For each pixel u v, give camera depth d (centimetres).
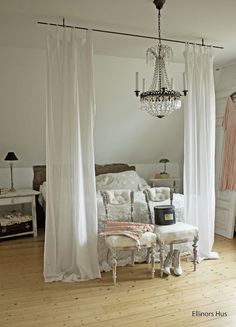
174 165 589
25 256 360
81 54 293
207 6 250
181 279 291
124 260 326
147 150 545
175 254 309
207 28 298
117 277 297
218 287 273
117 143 509
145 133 509
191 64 336
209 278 292
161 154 563
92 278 295
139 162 563
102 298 256
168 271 301
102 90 415
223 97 442
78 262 293
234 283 281
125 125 481
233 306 241
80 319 226
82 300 254
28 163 486
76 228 295
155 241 293
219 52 375
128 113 462
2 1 237
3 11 256
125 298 256
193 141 340
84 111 296
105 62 381
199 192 345
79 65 293
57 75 289
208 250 344
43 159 491
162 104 265
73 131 290
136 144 524
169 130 520
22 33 304
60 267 302
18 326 218
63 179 294
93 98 296
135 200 343
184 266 322
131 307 241
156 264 327
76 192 292
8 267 327
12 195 426
